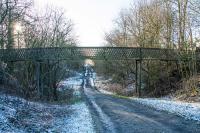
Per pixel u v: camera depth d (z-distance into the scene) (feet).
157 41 162.91
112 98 127.54
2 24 91.04
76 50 142.72
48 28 151.84
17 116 59.26
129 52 149.89
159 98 135.64
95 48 146.30
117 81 228.63
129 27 199.41
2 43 97.81
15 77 107.45
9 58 112.47
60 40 157.79
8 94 82.69
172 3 147.64
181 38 142.10
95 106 96.27
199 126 56.44
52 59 135.54
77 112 79.97
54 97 137.28
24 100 81.76
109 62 203.00
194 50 139.44
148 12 169.07
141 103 96.07
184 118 64.39
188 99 118.32
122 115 73.05
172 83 150.92
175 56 150.51
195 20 129.80
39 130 52.21
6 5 88.12
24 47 127.03
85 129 56.39
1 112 57.67
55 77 141.38
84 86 272.92
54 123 60.80
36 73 128.77
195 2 126.52
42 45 146.00
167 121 62.75
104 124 61.93
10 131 47.62
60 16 158.61
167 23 153.99
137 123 62.23
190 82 132.26
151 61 163.02
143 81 172.55
